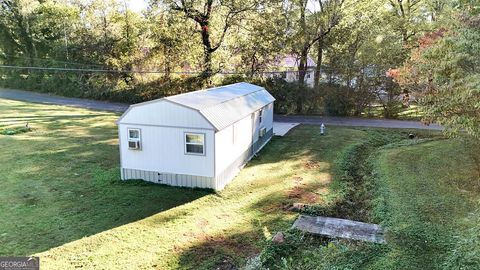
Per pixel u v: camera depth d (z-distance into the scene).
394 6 25.95
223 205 10.20
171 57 26.73
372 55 22.91
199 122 10.91
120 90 29.00
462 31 8.12
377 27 23.58
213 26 24.95
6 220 8.99
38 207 9.79
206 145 11.02
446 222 8.46
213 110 11.80
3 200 10.20
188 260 7.42
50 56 34.41
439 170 12.34
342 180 12.27
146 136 11.61
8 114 23.27
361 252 7.37
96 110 25.70
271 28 24.16
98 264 7.17
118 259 7.37
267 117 17.52
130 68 28.81
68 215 9.33
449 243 7.49
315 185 11.76
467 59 8.37
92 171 12.84
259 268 6.58
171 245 7.98
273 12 23.88
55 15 32.84
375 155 15.29
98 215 9.38
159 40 26.16
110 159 14.25
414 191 10.57
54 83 32.72
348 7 23.23
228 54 26.08
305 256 7.41
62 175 12.38
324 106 24.50
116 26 29.55
